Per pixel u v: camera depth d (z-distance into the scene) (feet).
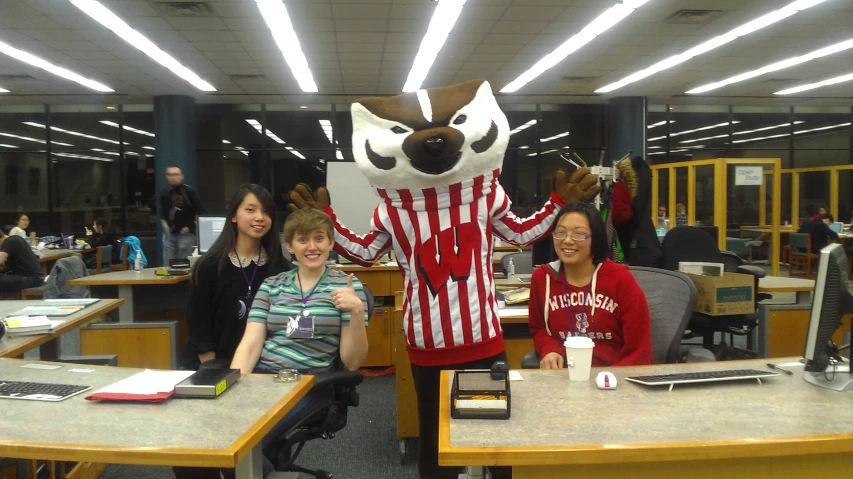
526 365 7.36
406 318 7.32
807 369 5.38
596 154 36.99
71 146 34.83
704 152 38.04
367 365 14.24
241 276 7.47
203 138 35.09
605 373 5.34
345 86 30.60
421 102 7.38
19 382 5.52
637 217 11.61
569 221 7.09
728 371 5.70
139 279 13.46
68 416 4.61
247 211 7.36
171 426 4.37
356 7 18.65
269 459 5.98
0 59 24.39
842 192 38.19
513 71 27.78
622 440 4.02
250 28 20.57
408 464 9.32
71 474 7.91
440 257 7.13
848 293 5.55
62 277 15.75
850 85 31.27
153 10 18.70
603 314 7.11
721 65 26.78
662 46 23.56
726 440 3.99
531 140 36.91
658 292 7.64
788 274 32.22
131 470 9.14
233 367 6.27
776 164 26.32
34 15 19.06
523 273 13.52
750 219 26.66
